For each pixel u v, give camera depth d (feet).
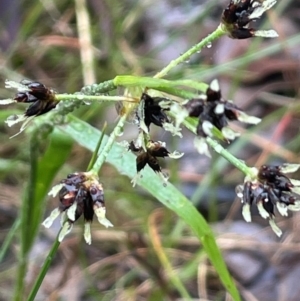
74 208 0.18
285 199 0.19
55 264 0.46
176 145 0.49
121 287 0.43
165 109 0.18
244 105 0.55
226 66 0.47
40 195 0.32
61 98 0.20
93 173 0.19
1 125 0.52
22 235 0.33
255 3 0.19
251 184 0.19
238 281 0.45
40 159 0.32
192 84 0.16
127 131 0.52
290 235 0.47
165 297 0.42
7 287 0.44
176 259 0.45
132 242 0.44
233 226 0.48
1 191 0.49
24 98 0.19
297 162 0.50
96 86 0.21
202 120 0.16
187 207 0.28
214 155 0.50
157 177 0.28
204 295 0.42
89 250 0.46
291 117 0.54
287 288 0.44
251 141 0.52
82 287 0.44
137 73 0.54
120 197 0.47
